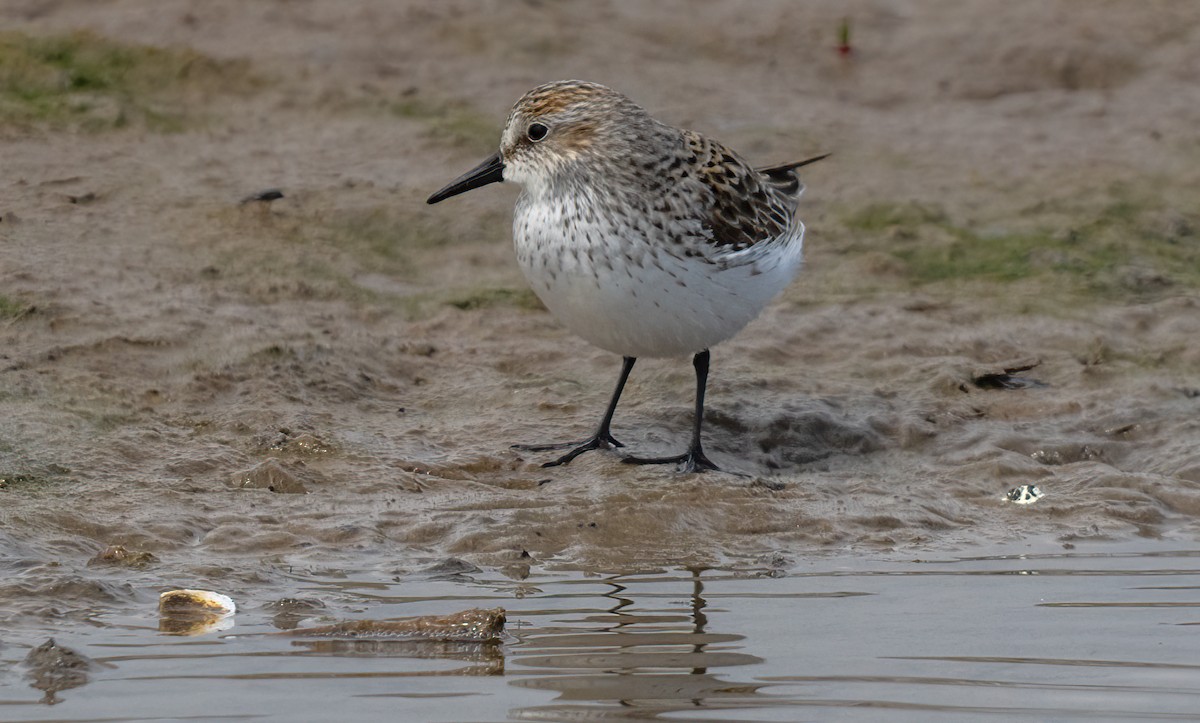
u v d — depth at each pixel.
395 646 7.93
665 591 8.98
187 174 15.38
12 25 17.73
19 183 14.66
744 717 7.04
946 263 15.17
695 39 20.22
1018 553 9.91
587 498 10.55
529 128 10.67
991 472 11.45
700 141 10.99
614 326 10.65
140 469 10.49
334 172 15.77
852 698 7.28
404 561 9.40
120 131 16.03
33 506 9.69
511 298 14.10
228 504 10.11
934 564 9.62
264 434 11.13
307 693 7.26
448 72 18.22
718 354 13.27
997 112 18.98
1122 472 11.47
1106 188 16.73
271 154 16.03
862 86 19.55
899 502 10.80
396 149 16.42
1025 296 14.55
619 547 9.82
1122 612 8.63
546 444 11.53
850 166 17.03
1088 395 12.76
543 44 19.09
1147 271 15.08
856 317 14.05
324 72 17.72
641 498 10.58
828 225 15.73
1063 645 8.05
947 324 13.98
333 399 11.97
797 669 7.66
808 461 11.76
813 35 20.58
